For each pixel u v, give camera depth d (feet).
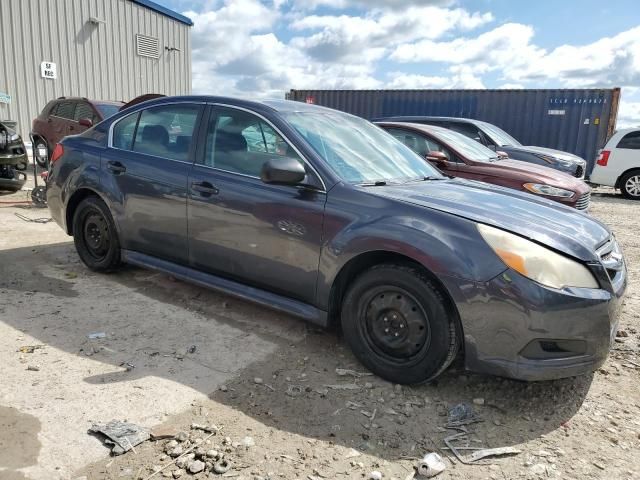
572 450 8.75
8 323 12.42
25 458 7.79
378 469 8.11
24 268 16.60
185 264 13.92
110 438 8.29
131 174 14.64
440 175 14.14
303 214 11.33
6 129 25.80
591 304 9.25
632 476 8.15
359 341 10.92
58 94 51.96
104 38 55.83
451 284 9.53
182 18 65.21
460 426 9.30
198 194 13.08
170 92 65.26
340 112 14.71
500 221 9.98
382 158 13.23
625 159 41.86
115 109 36.91
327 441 8.72
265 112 12.67
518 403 10.13
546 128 51.03
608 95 48.42
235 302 14.51
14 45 47.98
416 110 55.42
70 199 16.35
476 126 33.01
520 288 9.16
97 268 16.14
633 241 25.53
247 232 12.23
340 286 11.32
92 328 12.45
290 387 10.28
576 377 11.18
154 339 12.05
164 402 9.50
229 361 11.23
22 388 9.65
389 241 10.15
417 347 10.18
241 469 7.90
